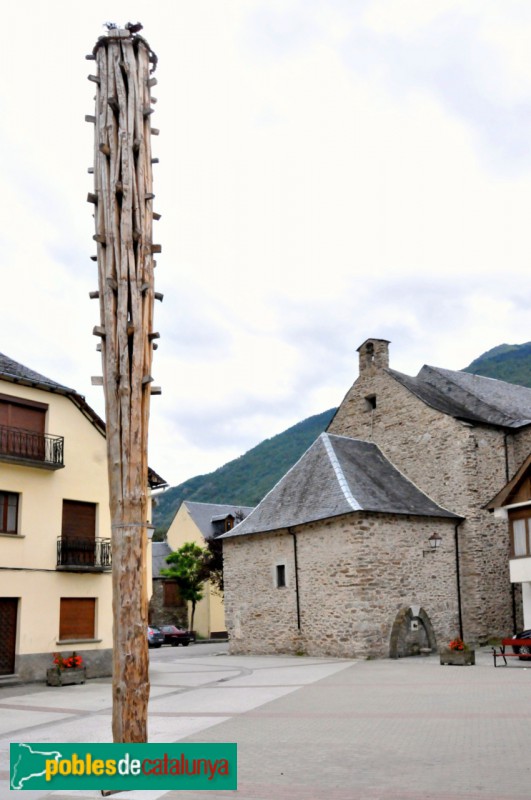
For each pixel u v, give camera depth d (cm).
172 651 3186
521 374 10150
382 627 2173
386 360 2883
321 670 1853
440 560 2397
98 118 772
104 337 738
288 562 2427
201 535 4991
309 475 2575
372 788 701
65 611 1928
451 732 952
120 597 701
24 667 1797
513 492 2239
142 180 761
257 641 2512
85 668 1833
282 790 707
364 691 1396
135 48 788
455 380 2981
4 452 1803
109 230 746
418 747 871
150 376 731
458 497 2516
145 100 779
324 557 2288
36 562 1869
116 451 712
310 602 2319
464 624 2420
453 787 691
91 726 1114
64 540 1936
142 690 707
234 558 2656
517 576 2192
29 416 1930
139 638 704
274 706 1251
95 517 2052
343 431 2964
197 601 4506
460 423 2550
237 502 10719
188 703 1335
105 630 1992
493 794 661
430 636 2273
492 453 2619
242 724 1076
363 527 2192
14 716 1253
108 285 736
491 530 2523
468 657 1852
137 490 709
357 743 911
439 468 2589
